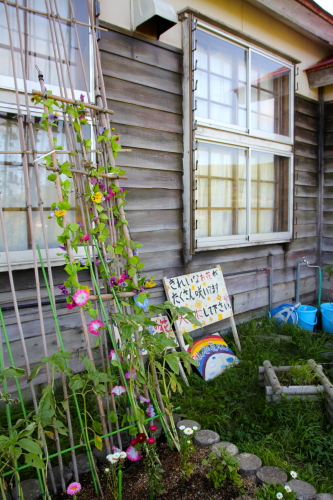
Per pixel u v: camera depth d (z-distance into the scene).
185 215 3.18
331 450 1.96
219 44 3.41
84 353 2.60
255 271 3.96
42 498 1.49
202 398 2.50
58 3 2.36
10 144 2.21
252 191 3.88
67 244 1.63
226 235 3.62
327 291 4.86
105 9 2.65
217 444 1.86
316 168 4.76
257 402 2.41
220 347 3.10
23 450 1.76
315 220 4.81
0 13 2.14
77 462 1.73
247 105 3.66
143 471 1.69
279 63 3.94
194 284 3.19
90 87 2.49
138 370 1.67
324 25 4.19
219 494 1.55
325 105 4.72
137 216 2.90
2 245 2.20
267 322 3.92
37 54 2.29
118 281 1.74
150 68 2.91
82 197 1.80
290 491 1.54
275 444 2.01
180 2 3.11
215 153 3.48
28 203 1.64
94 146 2.44
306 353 3.28
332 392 2.20
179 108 3.13
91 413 2.19
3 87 2.12
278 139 4.00
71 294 1.67
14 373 1.41
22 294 2.31
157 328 2.87
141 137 2.88
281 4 3.66
